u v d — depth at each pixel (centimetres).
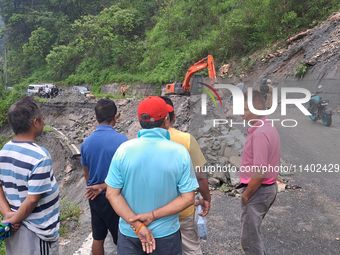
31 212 196
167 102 243
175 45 2859
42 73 4550
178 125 988
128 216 170
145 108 180
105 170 256
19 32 5238
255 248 236
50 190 200
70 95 2050
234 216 359
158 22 3531
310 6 1552
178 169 172
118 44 3484
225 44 2022
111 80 3191
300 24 1534
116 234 268
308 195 384
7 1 5375
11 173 195
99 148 257
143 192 170
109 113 271
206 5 2825
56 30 4756
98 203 258
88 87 3475
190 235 242
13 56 5112
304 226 324
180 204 171
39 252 200
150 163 169
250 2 2147
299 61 1233
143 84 2772
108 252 314
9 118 202
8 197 199
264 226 331
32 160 192
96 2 4794
